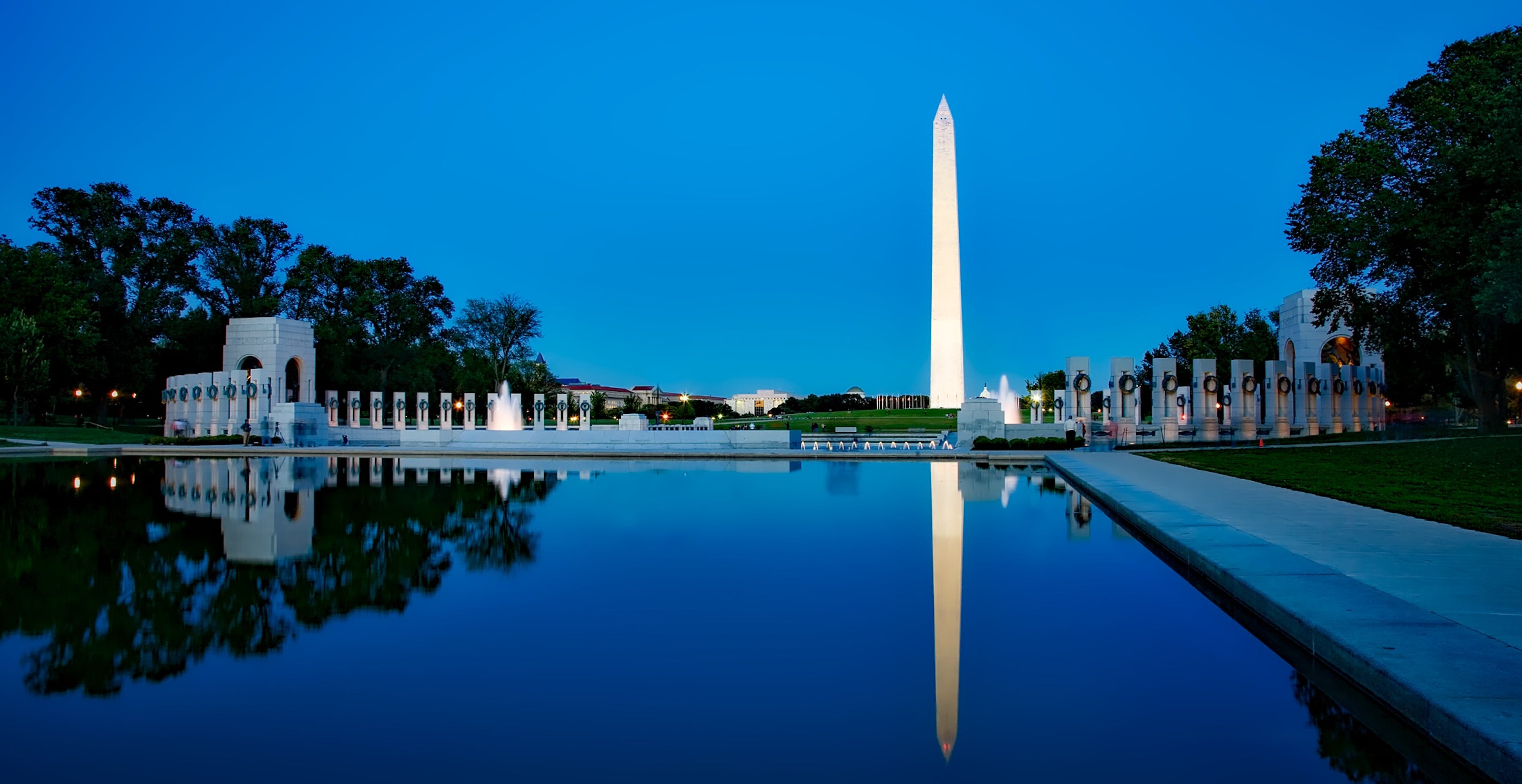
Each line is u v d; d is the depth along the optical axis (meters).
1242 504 14.44
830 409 125.69
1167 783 4.59
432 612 8.24
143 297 62.38
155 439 45.03
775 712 5.67
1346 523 12.11
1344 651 6.12
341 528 13.71
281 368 51.47
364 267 74.25
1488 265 22.45
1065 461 26.23
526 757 4.98
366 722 5.51
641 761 4.91
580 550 11.49
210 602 8.61
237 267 66.38
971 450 36.44
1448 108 28.83
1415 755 4.95
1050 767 4.82
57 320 52.50
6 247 54.78
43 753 5.04
